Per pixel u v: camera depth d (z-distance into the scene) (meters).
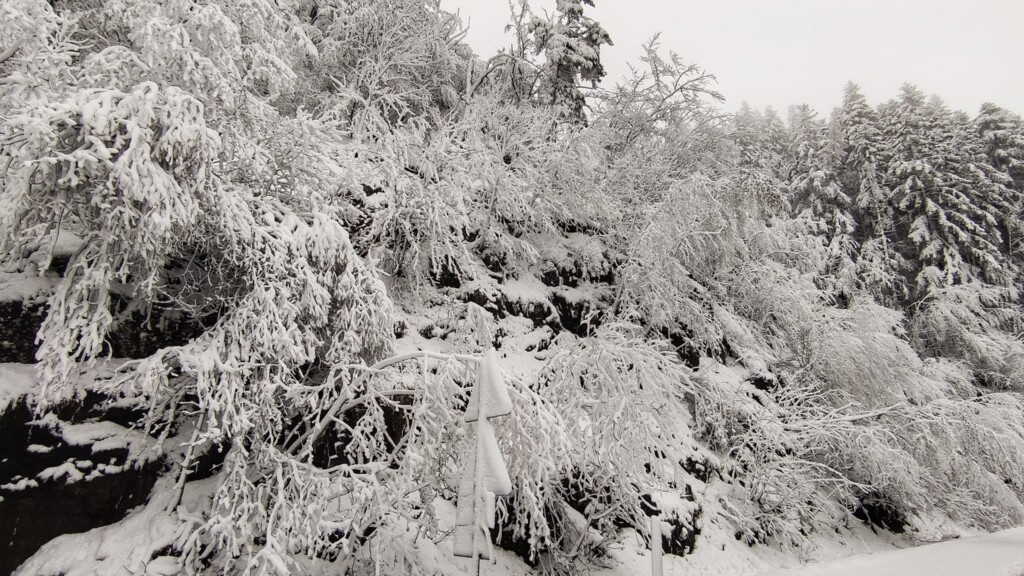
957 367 16.11
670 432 7.27
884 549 9.91
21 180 3.89
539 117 11.04
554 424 5.46
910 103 25.17
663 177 12.34
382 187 7.95
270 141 5.75
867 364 11.43
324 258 5.56
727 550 7.96
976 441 10.50
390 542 5.41
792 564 8.39
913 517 11.20
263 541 5.04
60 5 5.32
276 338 4.82
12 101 3.99
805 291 13.28
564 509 7.02
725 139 13.91
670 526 7.52
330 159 6.35
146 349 5.55
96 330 4.32
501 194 9.31
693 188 10.23
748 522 8.59
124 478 4.93
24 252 4.74
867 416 10.09
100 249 4.39
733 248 11.91
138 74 4.59
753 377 11.43
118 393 5.19
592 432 6.59
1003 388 16.73
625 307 10.32
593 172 11.17
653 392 7.00
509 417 5.52
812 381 12.03
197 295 5.94
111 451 4.93
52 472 4.61
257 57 5.47
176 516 4.89
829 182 22.67
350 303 5.84
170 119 4.16
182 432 5.53
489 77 15.10
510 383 5.63
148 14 4.65
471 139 9.74
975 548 4.17
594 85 15.26
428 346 7.82
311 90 10.41
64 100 4.12
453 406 5.98
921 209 21.06
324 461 6.04
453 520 6.21
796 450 9.84
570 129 11.59
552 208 10.51
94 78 4.26
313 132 5.91
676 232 10.31
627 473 6.65
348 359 5.63
